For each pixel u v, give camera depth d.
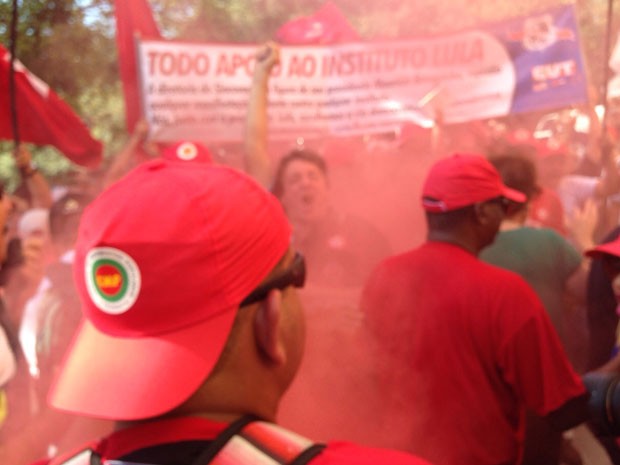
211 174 1.03
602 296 2.91
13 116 4.54
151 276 0.98
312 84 4.51
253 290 1.01
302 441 0.98
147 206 0.99
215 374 1.01
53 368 2.61
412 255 2.38
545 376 2.23
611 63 5.16
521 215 3.00
